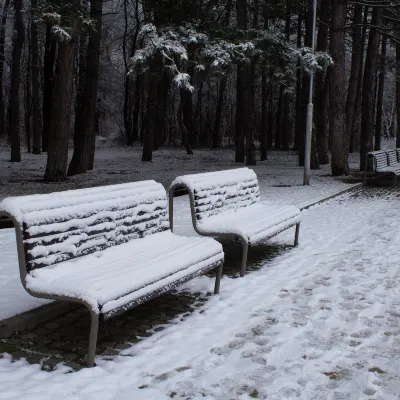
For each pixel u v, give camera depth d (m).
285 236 8.14
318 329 4.23
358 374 3.45
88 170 21.83
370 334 4.14
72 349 3.81
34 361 3.60
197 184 5.93
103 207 4.49
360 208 11.15
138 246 4.88
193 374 3.42
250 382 3.32
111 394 3.12
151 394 3.13
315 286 5.42
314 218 9.84
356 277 5.76
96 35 18.95
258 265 6.33
